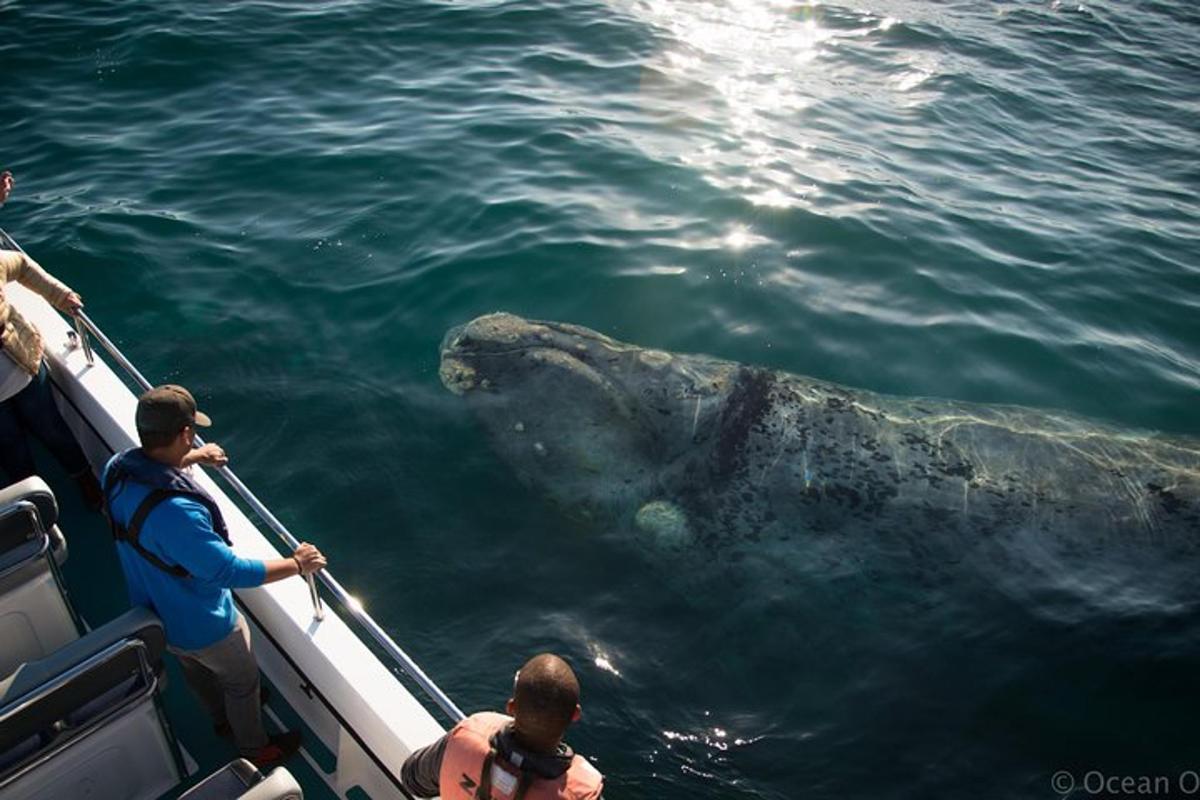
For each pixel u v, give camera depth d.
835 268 7.75
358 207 8.23
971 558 5.07
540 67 11.37
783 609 4.94
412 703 3.52
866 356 6.75
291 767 3.83
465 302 7.06
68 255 7.36
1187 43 15.68
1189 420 6.45
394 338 6.71
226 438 5.80
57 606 3.66
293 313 6.93
